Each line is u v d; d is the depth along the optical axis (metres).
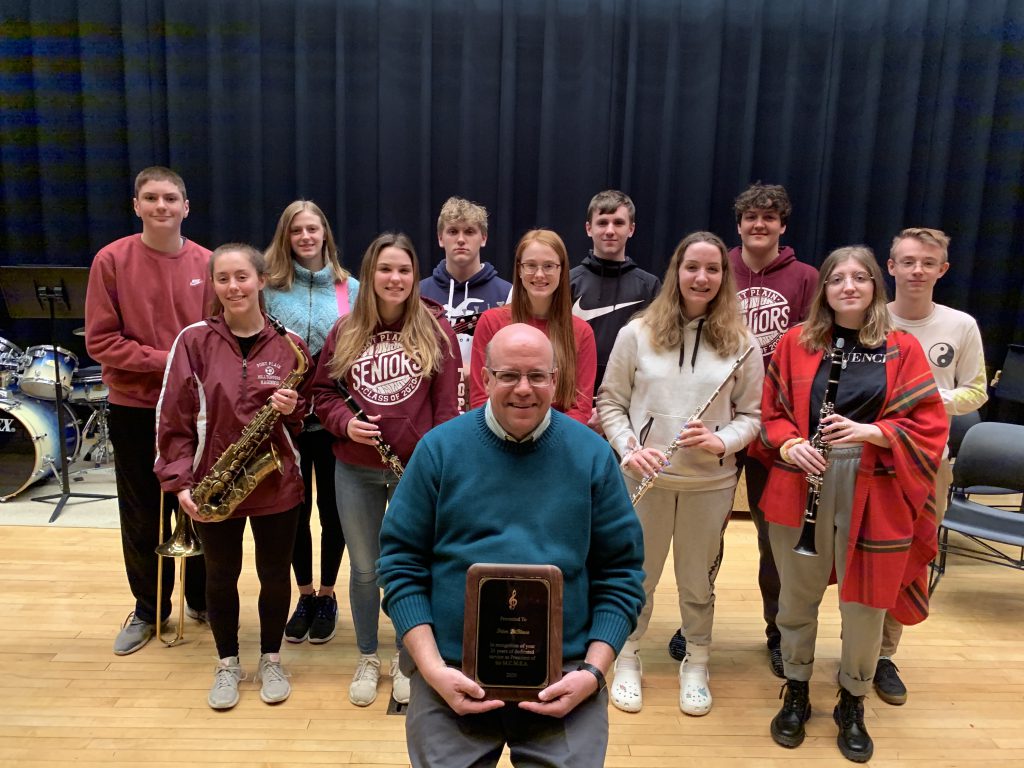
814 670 2.44
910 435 1.84
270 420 2.02
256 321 2.09
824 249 4.38
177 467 2.00
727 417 2.13
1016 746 2.07
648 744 2.04
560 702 1.21
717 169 4.32
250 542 3.33
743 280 2.57
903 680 2.40
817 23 4.15
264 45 4.14
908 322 2.28
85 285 3.53
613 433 2.15
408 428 2.02
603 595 1.36
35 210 4.32
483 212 2.76
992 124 4.24
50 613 2.66
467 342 2.66
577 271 2.73
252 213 4.23
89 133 4.16
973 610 2.90
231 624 2.16
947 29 4.12
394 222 4.27
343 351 2.05
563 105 4.21
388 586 1.35
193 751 1.95
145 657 2.40
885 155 4.28
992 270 4.38
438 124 4.24
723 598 2.95
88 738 1.99
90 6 4.05
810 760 2.00
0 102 4.18
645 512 2.16
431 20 4.11
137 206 2.30
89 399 4.07
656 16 4.15
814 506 1.90
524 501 1.32
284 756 1.95
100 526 3.49
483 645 1.22
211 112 4.10
